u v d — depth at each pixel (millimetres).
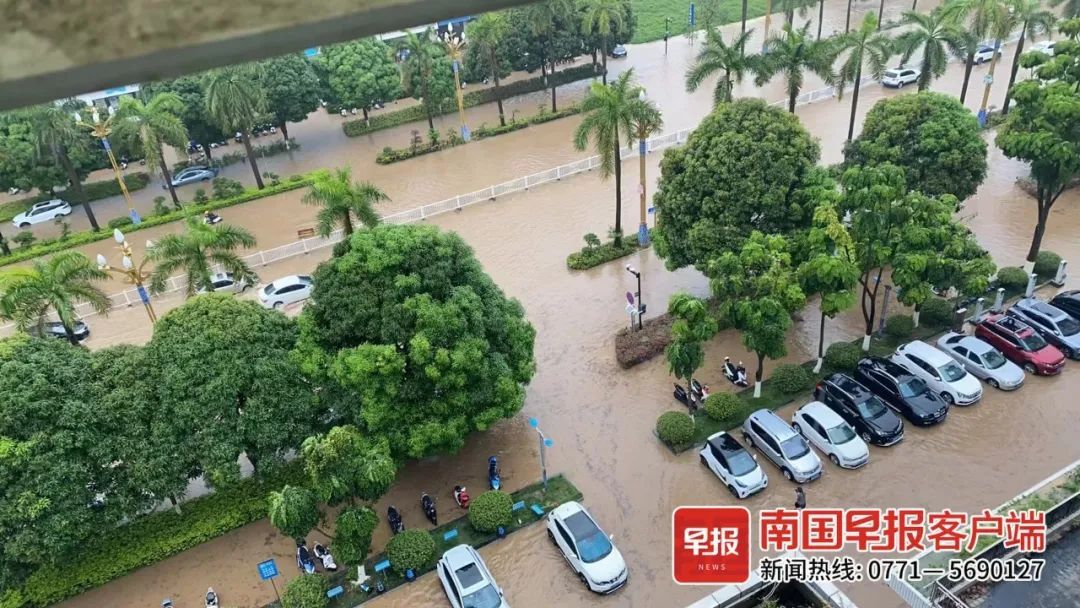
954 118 30938
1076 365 26531
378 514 23062
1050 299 29406
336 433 19422
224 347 21875
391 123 54031
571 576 20953
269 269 37250
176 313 22797
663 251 29281
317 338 22688
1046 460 22922
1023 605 17688
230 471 21016
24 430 19766
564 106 54375
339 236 38875
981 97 48656
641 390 27234
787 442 23250
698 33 65750
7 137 43156
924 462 23297
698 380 27469
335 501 20000
